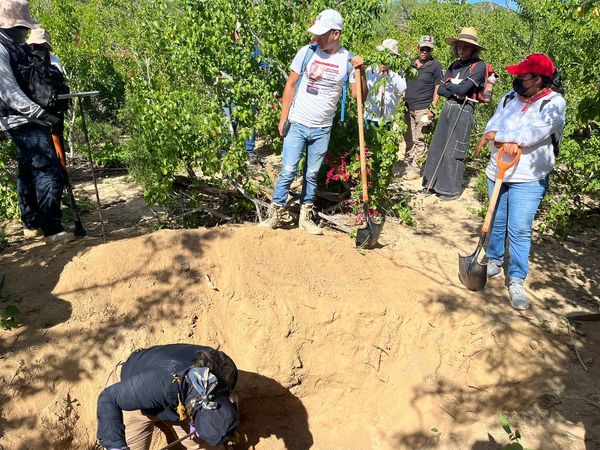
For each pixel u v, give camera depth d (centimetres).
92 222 582
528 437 359
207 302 442
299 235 500
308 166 500
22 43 432
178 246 462
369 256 509
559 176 647
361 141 485
